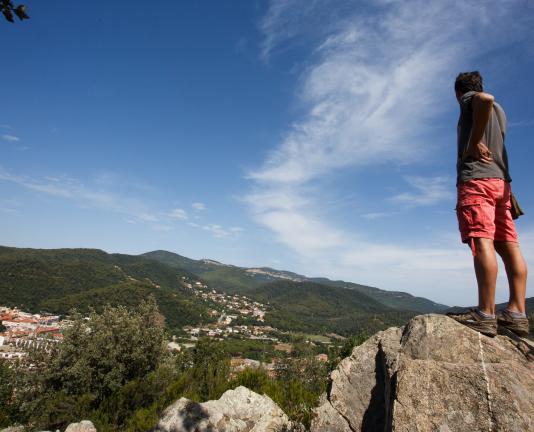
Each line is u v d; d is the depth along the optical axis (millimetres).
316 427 4758
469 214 3775
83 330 18344
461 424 3010
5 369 18188
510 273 3930
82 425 11508
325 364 27672
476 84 4066
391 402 3594
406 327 4152
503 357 3391
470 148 3834
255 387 10156
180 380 11000
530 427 2834
